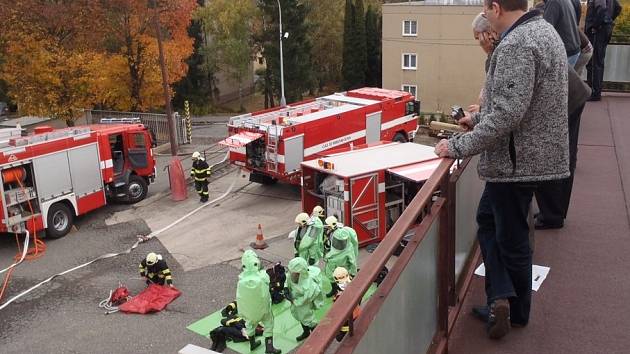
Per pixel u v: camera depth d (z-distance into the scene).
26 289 13.76
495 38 2.87
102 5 33.22
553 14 3.84
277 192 20.34
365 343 1.67
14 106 47.50
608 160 5.45
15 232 15.79
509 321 2.67
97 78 31.72
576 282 3.10
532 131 2.26
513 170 2.31
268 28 51.66
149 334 11.34
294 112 20.72
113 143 19.61
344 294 1.48
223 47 51.16
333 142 19.75
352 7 53.03
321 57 60.16
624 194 4.48
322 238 12.54
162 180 23.70
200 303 12.55
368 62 56.59
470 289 3.11
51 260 15.46
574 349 2.51
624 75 10.14
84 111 34.72
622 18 28.58
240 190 20.92
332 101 22.08
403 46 43.09
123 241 16.61
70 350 10.89
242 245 15.70
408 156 16.34
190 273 14.17
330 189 15.13
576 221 3.98
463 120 2.86
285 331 11.12
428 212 2.33
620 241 3.59
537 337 2.63
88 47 33.50
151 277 13.02
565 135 2.29
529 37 2.14
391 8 42.53
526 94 2.12
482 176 2.41
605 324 2.68
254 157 19.27
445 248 2.50
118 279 14.17
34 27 31.38
